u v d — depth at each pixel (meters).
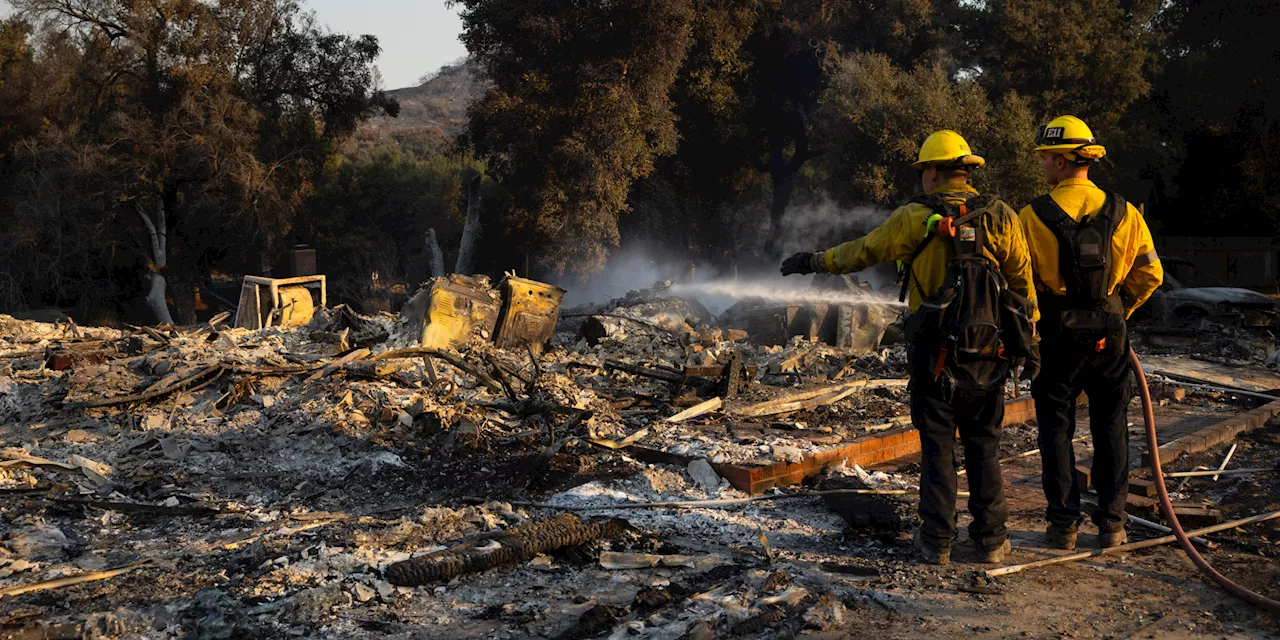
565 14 35.38
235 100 38.12
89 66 37.75
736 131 42.75
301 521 5.08
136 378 8.70
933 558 4.38
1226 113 38.97
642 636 3.36
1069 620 3.66
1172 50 42.97
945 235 4.17
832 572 4.23
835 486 5.76
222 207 37.62
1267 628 3.61
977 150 34.50
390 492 5.75
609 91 34.38
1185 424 7.91
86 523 5.07
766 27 39.66
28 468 5.98
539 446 6.70
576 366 9.76
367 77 43.81
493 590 3.99
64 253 36.22
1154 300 17.69
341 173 50.75
